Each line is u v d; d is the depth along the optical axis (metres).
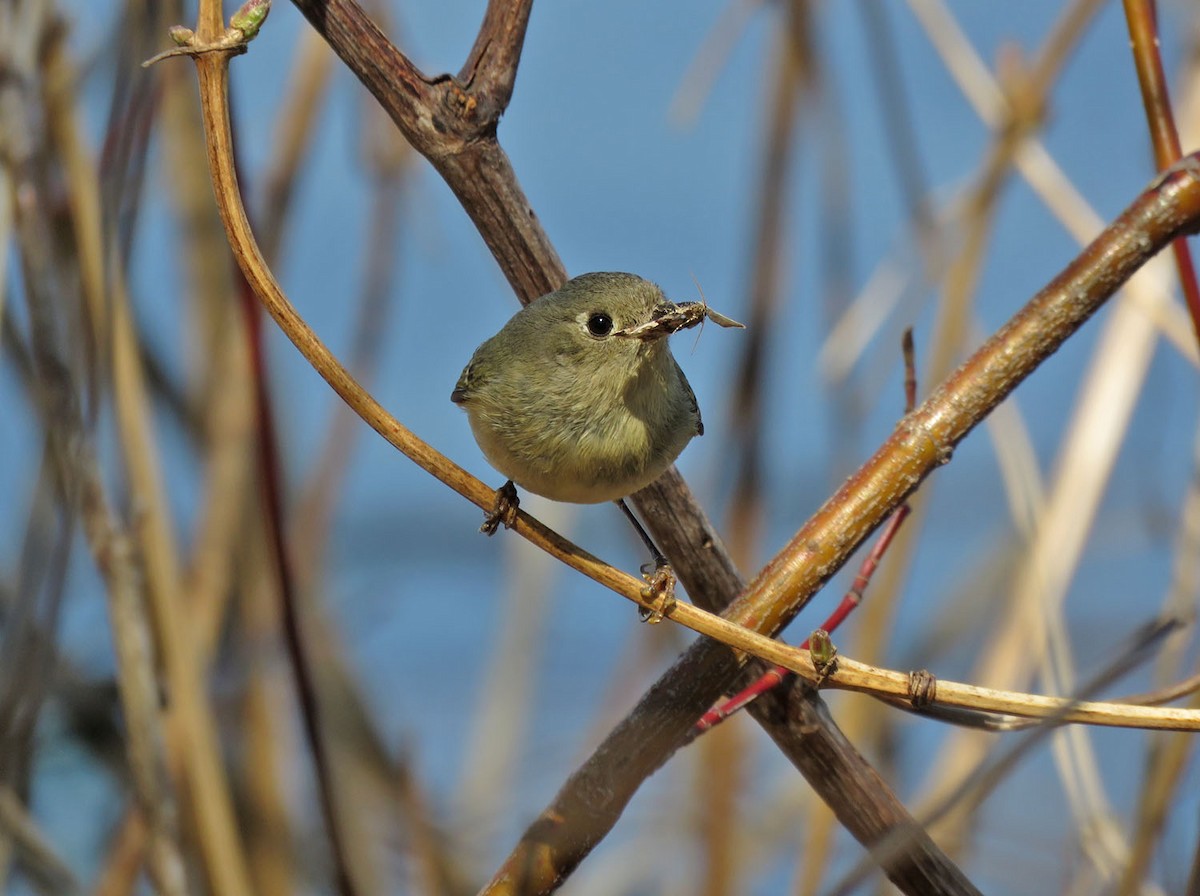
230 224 4.52
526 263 4.58
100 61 4.62
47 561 4.61
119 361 4.62
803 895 4.61
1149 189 4.55
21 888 4.64
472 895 4.71
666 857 4.72
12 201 4.61
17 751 4.61
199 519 4.68
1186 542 4.62
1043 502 4.66
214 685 4.69
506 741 4.76
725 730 4.65
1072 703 4.53
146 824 4.61
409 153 4.71
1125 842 4.61
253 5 4.52
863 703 4.66
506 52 4.57
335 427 4.71
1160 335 4.65
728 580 4.58
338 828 4.59
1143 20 4.56
